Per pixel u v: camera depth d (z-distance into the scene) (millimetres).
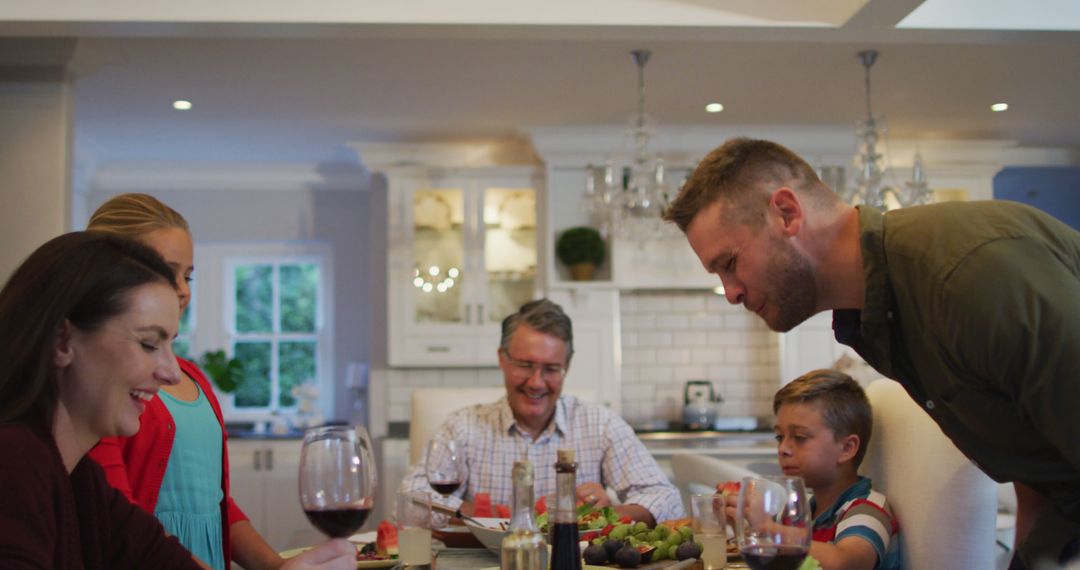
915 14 3648
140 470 1809
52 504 1168
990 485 2027
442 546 2219
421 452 3355
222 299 6633
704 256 1659
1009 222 1379
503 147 6105
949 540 2035
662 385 6168
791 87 4902
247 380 6648
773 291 1610
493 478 2873
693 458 3873
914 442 2115
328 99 5047
